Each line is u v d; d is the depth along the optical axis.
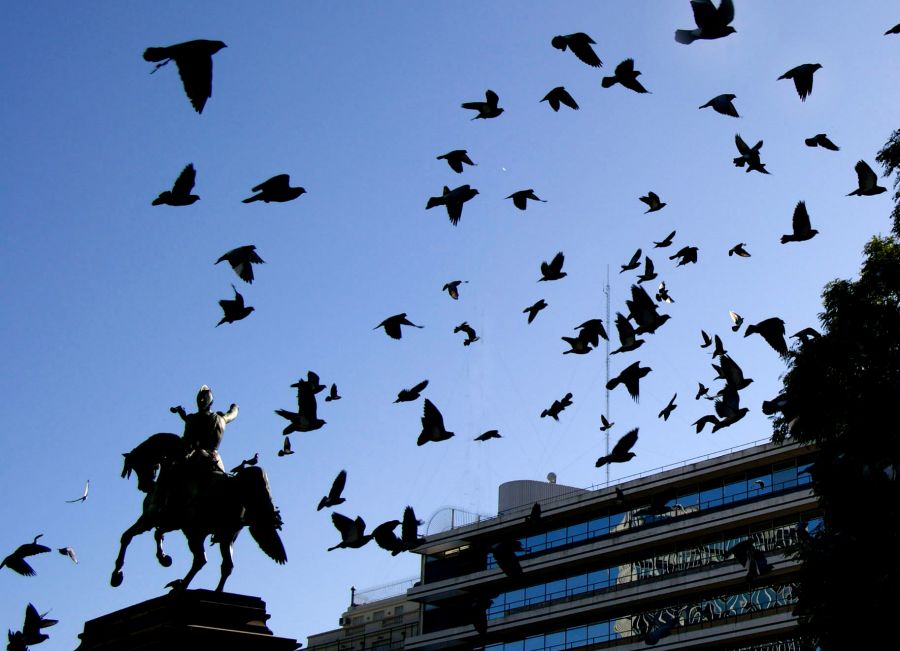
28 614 19.53
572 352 19.48
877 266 30.58
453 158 15.74
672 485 63.94
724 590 60.25
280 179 13.66
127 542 20.53
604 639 64.19
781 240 17.22
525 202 16.55
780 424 29.83
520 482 75.38
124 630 19.83
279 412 17.61
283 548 19.97
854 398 27.98
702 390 21.19
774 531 59.44
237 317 16.83
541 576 68.62
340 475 16.41
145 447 20.66
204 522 19.78
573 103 15.18
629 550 64.81
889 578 25.61
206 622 19.33
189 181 13.79
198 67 11.69
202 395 21.00
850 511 26.11
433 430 15.58
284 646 19.73
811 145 18.08
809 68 14.99
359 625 97.25
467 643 70.44
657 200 21.12
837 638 26.38
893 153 32.03
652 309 18.77
